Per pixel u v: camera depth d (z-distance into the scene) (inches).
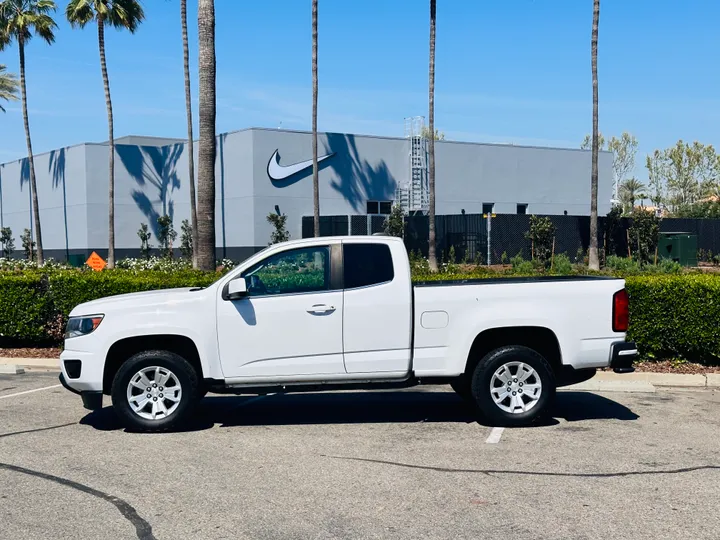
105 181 1718.8
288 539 207.2
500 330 330.3
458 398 400.8
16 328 536.1
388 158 1656.0
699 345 453.1
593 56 1013.2
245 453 292.4
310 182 1582.2
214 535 210.2
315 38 1103.6
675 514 223.8
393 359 323.9
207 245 641.6
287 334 322.3
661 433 321.1
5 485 253.8
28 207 1964.8
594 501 235.3
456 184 1694.1
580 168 1829.5
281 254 329.7
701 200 2940.5
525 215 1331.2
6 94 1884.8
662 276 480.1
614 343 328.2
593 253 1048.8
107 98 1466.5
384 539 206.8
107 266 1466.5
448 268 981.8
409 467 272.7
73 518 223.3
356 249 329.7
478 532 211.0
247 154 1534.2
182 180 1689.2
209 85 641.6
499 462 278.2
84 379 321.7
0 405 382.9
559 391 419.2
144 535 210.4
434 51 1053.8
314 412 368.2
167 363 322.0
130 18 1448.1
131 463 279.0
